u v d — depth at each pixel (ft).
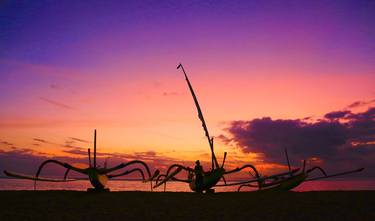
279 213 39.99
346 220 35.94
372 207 44.37
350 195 57.98
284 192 64.80
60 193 57.41
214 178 65.98
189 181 71.61
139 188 276.62
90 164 61.82
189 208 43.04
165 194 56.70
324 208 43.47
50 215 37.65
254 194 60.90
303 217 37.58
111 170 63.31
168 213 39.58
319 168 71.56
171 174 70.13
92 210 40.88
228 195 58.80
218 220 35.88
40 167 59.16
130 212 39.91
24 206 43.37
